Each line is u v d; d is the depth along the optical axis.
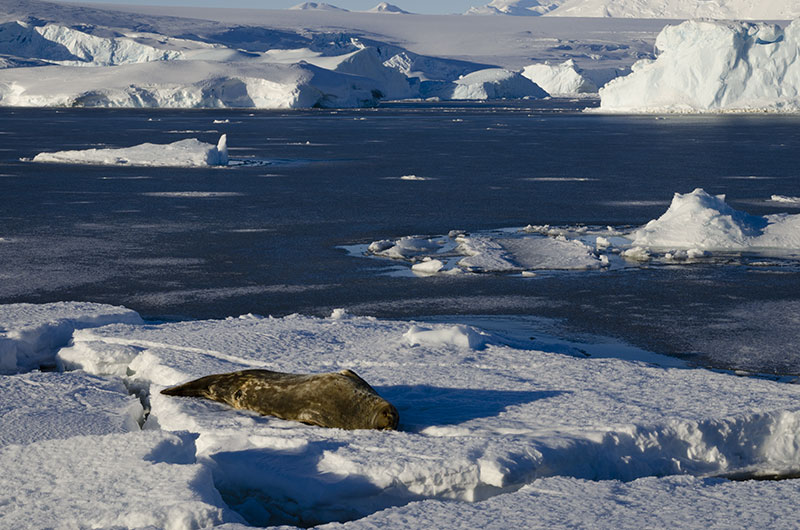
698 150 67.69
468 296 20.05
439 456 7.89
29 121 116.44
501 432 8.78
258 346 12.52
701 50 131.25
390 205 36.56
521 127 105.31
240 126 106.75
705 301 19.41
